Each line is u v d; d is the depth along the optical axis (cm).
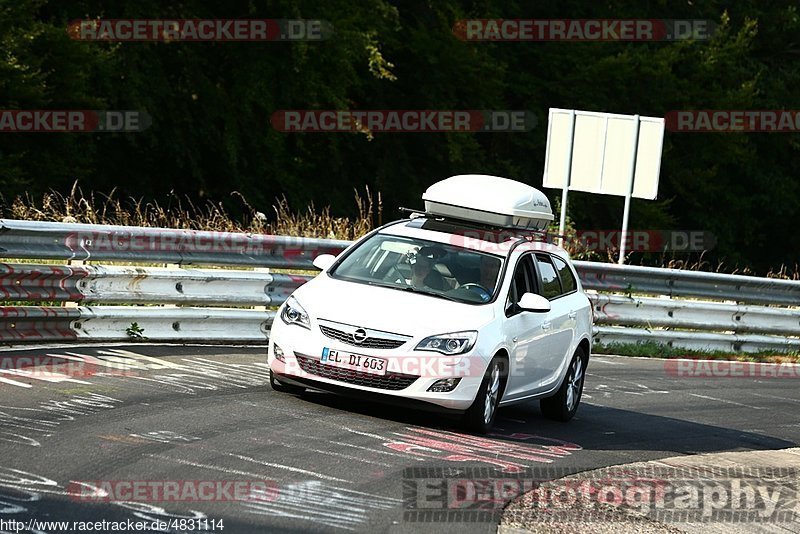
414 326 2817
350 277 3078
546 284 3331
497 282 3067
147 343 3591
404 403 2808
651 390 4259
